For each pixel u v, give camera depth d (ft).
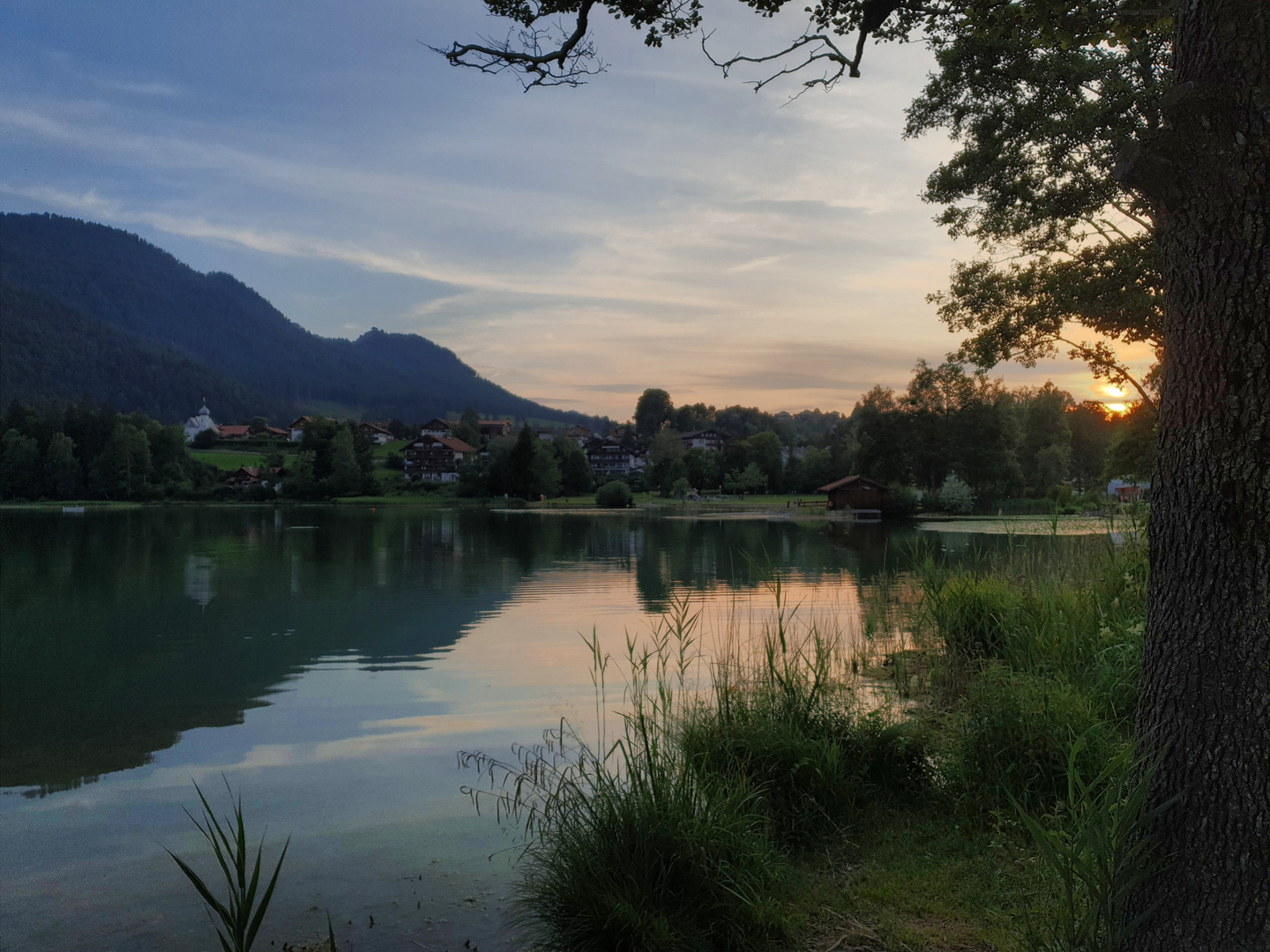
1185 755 8.64
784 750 16.84
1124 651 20.66
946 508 218.79
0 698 31.24
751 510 260.01
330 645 41.57
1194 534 8.68
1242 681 8.25
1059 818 13.19
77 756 24.03
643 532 149.07
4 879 15.98
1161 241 9.36
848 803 16.40
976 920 12.33
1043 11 17.22
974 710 18.29
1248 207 8.24
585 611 52.24
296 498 361.10
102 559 93.81
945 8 17.53
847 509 222.89
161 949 13.17
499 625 47.19
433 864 16.15
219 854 10.23
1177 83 8.89
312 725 26.94
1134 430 73.20
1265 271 8.19
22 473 338.54
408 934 13.35
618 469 506.89
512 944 12.94
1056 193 45.83
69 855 17.12
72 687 33.09
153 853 17.20
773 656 20.70
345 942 13.19
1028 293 49.21
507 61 16.02
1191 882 8.41
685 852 13.39
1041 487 255.09
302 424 613.93
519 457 350.64
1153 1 16.80
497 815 18.57
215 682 33.58
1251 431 8.27
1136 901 8.88
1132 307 44.04
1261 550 8.20
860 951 11.82
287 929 13.73
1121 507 30.76
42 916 14.39
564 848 14.20
